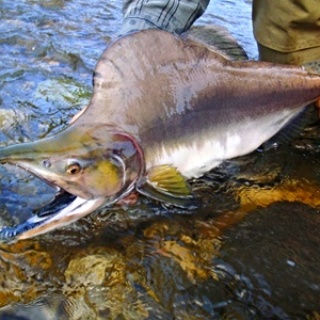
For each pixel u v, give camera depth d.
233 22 1.07
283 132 0.64
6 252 0.48
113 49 0.49
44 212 0.47
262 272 0.46
